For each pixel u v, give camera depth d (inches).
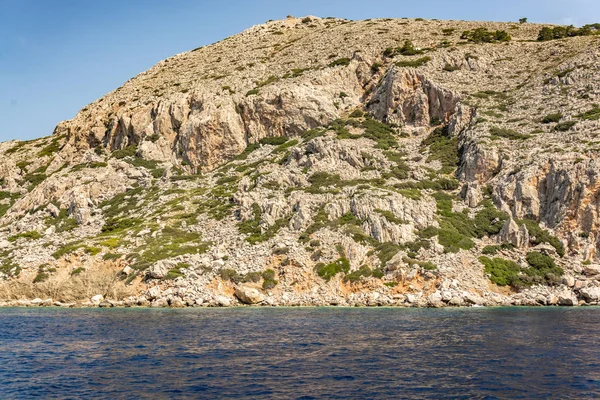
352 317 1727.4
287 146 3639.3
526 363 1005.2
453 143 3297.2
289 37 5895.7
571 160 2522.1
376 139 3489.2
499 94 3617.1
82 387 876.6
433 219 2513.5
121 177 3710.6
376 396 800.9
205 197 3262.8
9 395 837.2
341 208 2571.4
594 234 2279.8
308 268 2288.4
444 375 919.0
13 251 2807.6
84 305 2331.4
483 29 4918.8
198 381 896.9
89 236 2979.8
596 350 1123.9
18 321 1749.5
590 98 3191.4
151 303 2226.9
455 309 1950.1
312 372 948.6
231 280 2287.2
